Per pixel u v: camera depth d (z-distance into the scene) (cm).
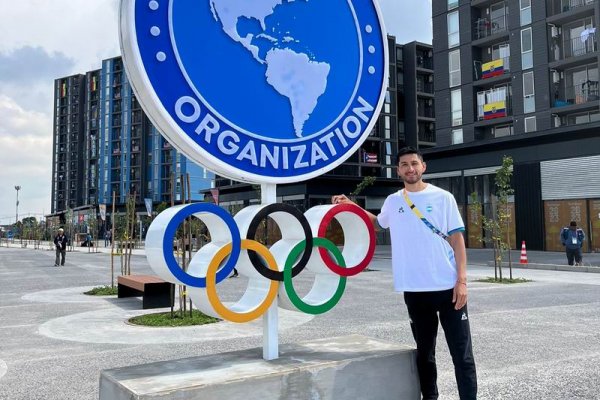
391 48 5597
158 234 306
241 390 291
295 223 359
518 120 3098
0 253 3953
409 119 5578
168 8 326
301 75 383
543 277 1509
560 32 3044
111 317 888
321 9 398
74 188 10644
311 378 319
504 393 450
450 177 3094
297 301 344
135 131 8812
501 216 1505
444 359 576
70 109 10812
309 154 384
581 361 561
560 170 2573
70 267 2225
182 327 787
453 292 339
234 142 350
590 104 2786
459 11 3456
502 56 3300
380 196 3962
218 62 346
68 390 484
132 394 265
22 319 877
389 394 349
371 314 895
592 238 2436
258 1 364
